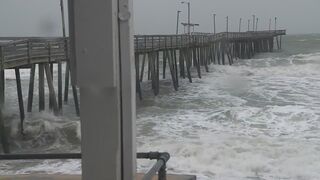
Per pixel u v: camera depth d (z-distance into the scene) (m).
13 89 27.61
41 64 16.55
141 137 13.49
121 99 1.97
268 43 69.50
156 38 26.08
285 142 12.24
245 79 31.27
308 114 16.50
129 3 1.92
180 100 22.16
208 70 38.31
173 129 14.77
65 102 21.23
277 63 45.44
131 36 1.95
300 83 27.92
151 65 25.58
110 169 1.97
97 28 1.89
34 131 14.09
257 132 14.05
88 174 1.99
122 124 1.98
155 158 2.64
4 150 12.49
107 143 1.96
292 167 10.12
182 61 33.06
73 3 1.90
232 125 15.31
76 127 14.26
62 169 9.59
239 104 20.06
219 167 10.33
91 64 1.91
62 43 17.42
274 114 16.81
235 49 51.06
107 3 1.87
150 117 17.33
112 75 1.90
